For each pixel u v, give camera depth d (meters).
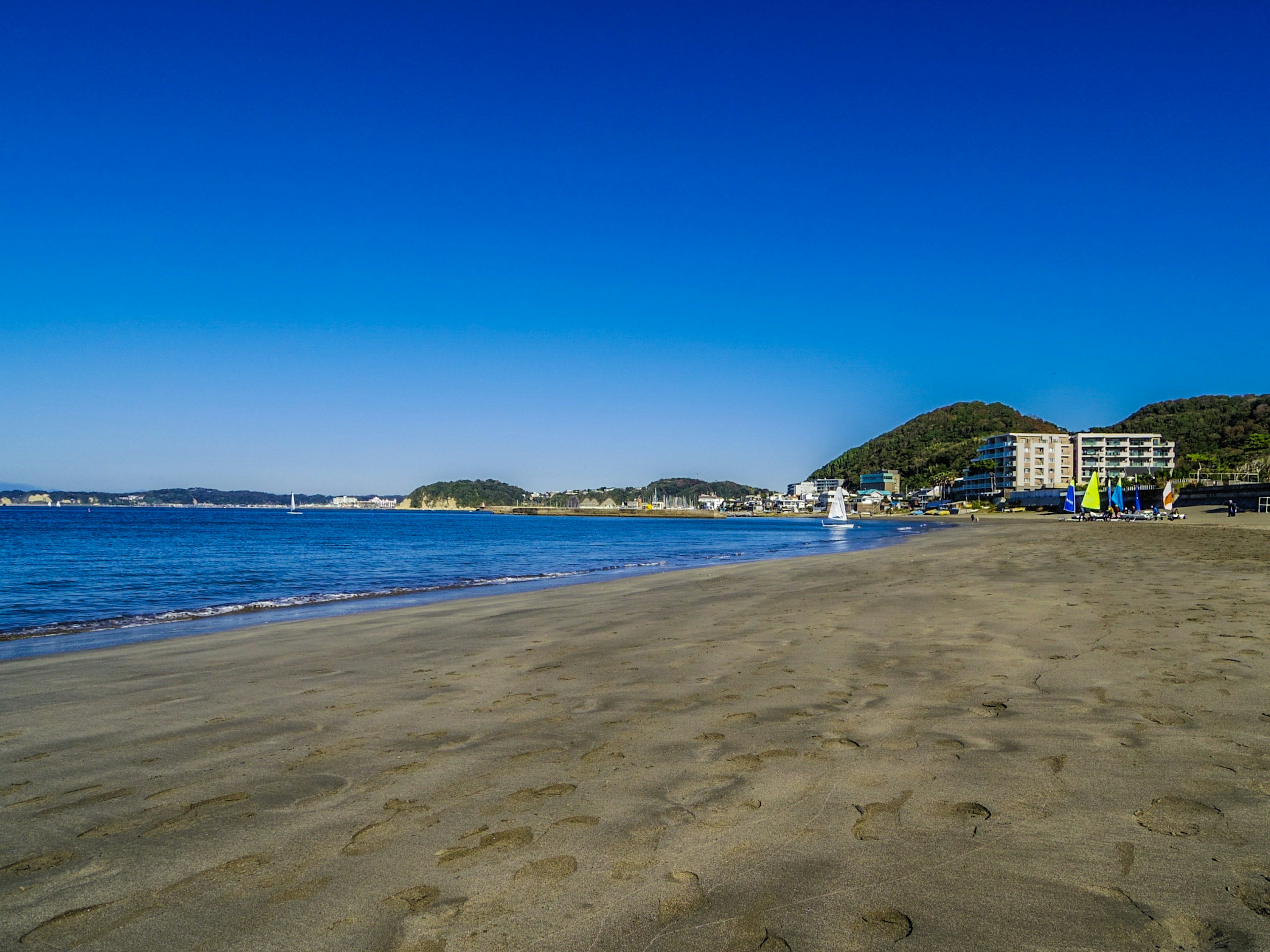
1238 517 65.88
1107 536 36.47
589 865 2.95
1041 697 5.37
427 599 15.33
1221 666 6.20
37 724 5.52
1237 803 3.37
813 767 4.04
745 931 2.44
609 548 40.59
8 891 2.91
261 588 18.70
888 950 2.29
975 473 157.25
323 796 3.85
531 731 4.97
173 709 5.93
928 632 8.47
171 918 2.66
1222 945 2.27
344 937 2.49
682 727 4.95
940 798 3.53
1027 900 2.58
